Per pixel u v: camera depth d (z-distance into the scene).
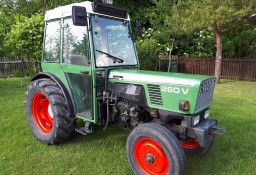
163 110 3.35
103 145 4.25
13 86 9.73
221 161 3.78
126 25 4.26
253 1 9.88
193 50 15.88
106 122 3.88
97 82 3.73
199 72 14.77
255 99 8.08
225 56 15.58
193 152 3.81
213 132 3.27
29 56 10.27
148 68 12.86
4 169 3.44
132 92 3.51
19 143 4.25
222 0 10.16
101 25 3.83
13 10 13.73
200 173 3.45
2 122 5.25
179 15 11.00
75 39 3.89
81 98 3.96
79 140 4.41
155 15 15.40
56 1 12.23
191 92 3.06
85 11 3.38
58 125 3.98
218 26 11.33
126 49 4.20
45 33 4.53
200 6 10.45
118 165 3.62
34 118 4.59
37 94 4.43
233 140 4.51
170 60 14.52
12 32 9.60
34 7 13.39
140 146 3.30
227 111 6.36
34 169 3.47
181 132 3.36
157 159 3.14
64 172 3.42
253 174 3.44
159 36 15.25
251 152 4.07
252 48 15.90
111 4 4.05
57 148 4.12
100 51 3.76
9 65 12.35
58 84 4.16
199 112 3.27
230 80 13.27
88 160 3.75
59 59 4.25
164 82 3.26
